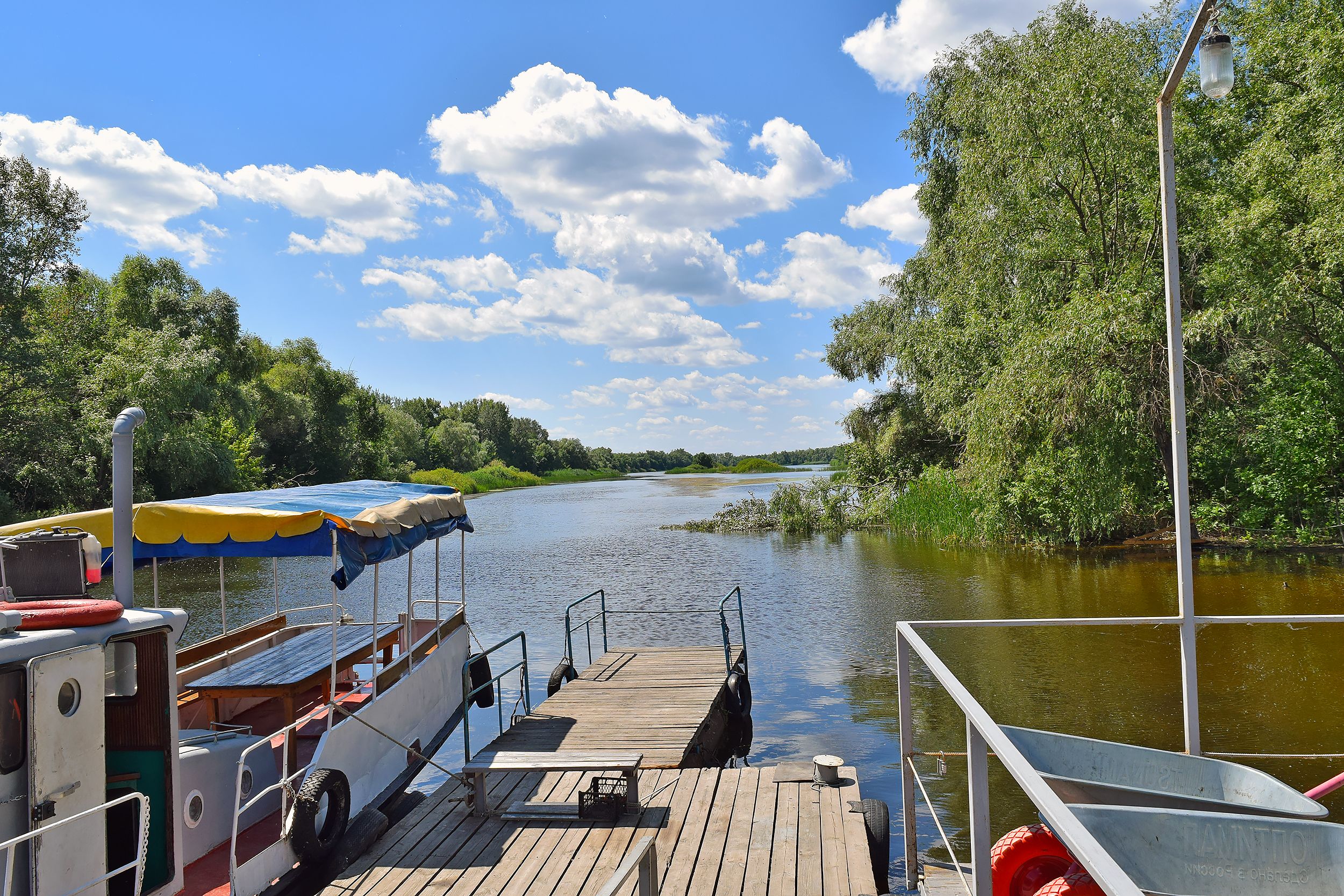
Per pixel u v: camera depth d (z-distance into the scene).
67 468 33.06
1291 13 22.06
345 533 7.04
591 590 22.03
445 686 9.79
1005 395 22.92
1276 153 20.30
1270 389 22.36
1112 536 25.17
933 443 35.94
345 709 7.21
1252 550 22.02
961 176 25.64
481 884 5.37
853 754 9.85
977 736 2.65
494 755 6.70
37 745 4.25
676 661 11.01
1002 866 4.03
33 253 35.97
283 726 8.34
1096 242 23.41
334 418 69.44
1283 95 22.44
